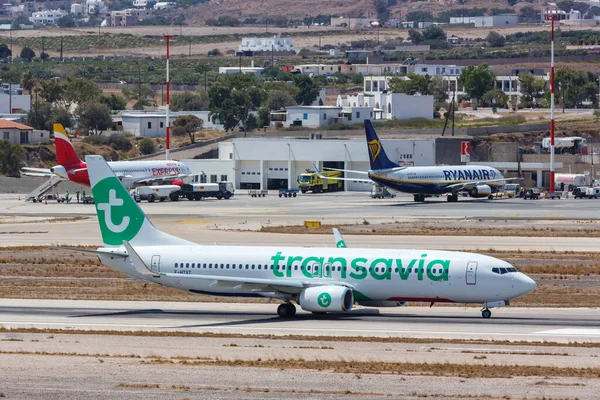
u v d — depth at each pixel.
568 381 178.62
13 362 194.12
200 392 169.25
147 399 164.50
